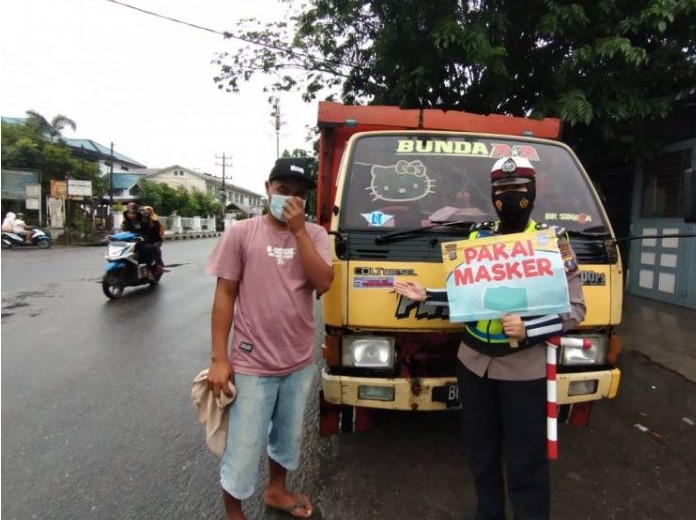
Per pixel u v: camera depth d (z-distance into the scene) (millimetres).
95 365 4859
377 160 3146
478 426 2238
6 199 24547
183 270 13031
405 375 2701
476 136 3322
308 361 2373
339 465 3066
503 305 2062
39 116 30828
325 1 9312
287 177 2188
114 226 28641
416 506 2656
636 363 5031
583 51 6008
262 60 12125
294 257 2246
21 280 10484
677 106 6824
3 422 3592
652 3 5887
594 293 2717
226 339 2219
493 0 6762
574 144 7641
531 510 2121
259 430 2260
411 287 2404
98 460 3088
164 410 3830
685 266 7156
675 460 3180
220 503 2662
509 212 2127
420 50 7379
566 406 3037
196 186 56438
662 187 7645
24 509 2598
